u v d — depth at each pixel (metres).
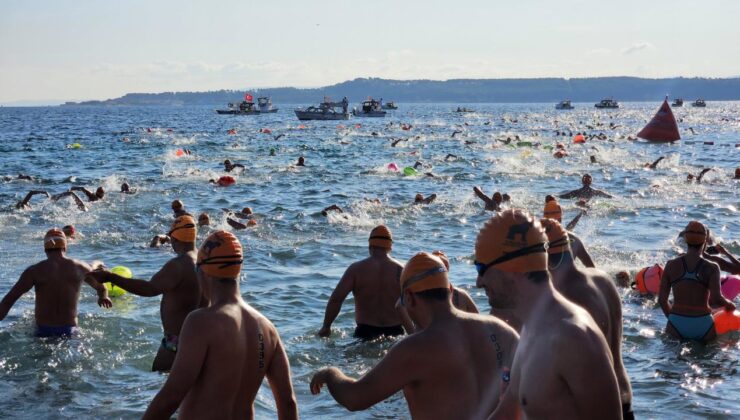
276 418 7.20
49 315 9.70
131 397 7.80
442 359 4.16
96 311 10.96
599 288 5.05
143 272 14.01
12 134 74.62
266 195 25.80
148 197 24.38
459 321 4.29
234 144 54.66
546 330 3.26
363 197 25.23
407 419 7.23
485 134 70.00
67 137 68.00
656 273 12.11
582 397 3.12
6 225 18.94
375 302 9.65
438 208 22.14
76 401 7.70
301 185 28.77
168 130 82.44
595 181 29.83
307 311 11.38
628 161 38.78
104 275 7.76
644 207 22.20
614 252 15.74
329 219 20.12
